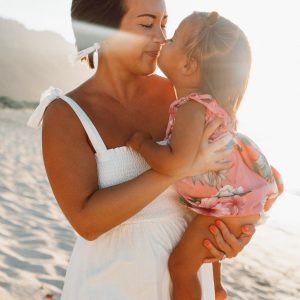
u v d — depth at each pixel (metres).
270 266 6.99
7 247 5.21
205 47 2.04
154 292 1.97
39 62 49.28
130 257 1.93
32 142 14.73
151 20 2.03
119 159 1.95
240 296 5.61
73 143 1.89
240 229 2.04
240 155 2.08
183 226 2.09
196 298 2.01
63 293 2.07
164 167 1.84
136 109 2.14
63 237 5.93
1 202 7.05
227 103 2.09
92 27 2.08
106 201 1.79
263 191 2.08
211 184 2.01
